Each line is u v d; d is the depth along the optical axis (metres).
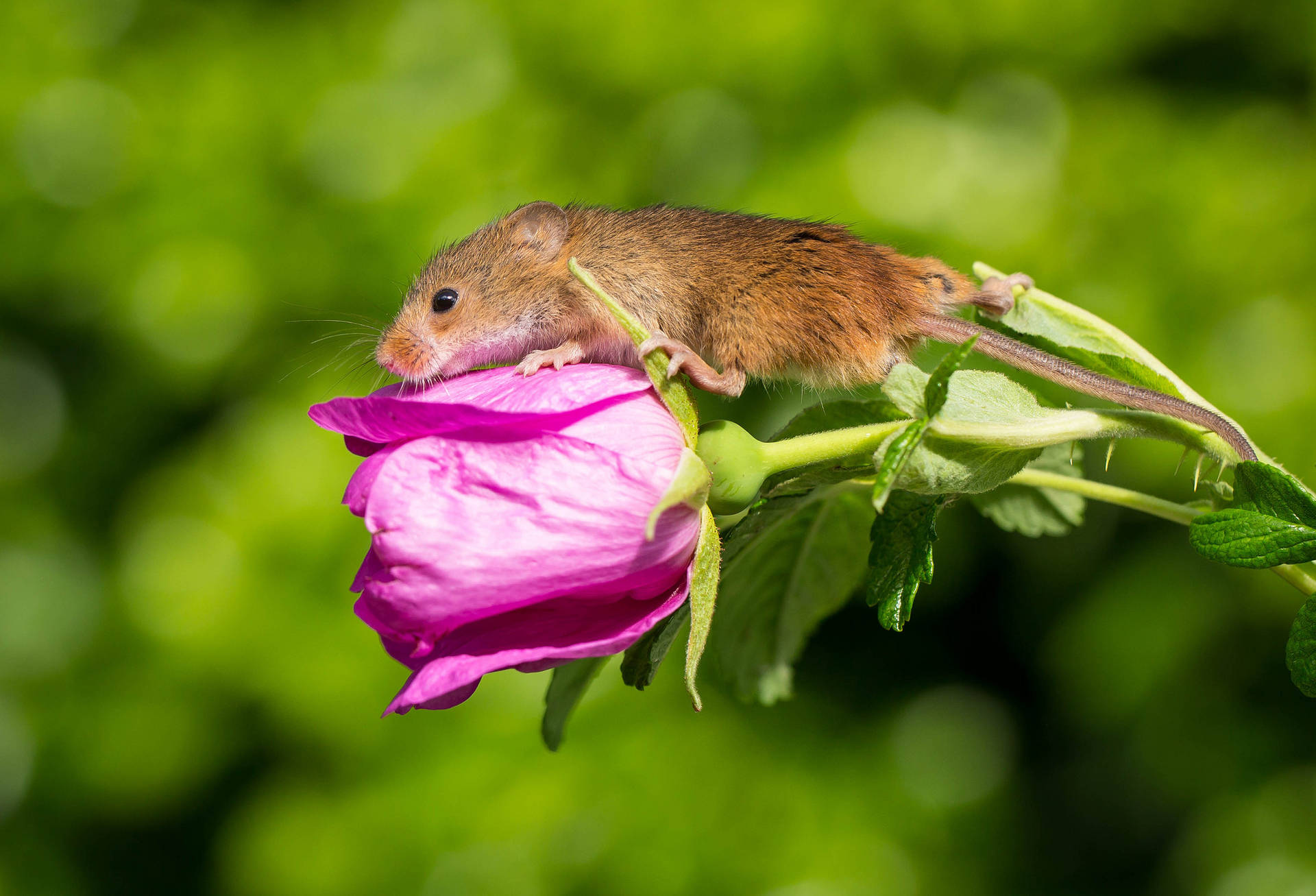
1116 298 1.61
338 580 1.73
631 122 1.78
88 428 1.99
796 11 1.72
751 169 1.72
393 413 0.78
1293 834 1.59
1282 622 1.58
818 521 0.84
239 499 1.72
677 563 0.78
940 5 1.71
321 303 1.79
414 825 1.68
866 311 0.83
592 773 1.71
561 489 0.78
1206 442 0.79
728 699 1.81
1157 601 1.64
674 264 0.84
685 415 0.79
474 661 0.78
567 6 1.78
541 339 0.86
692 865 1.67
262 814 1.74
